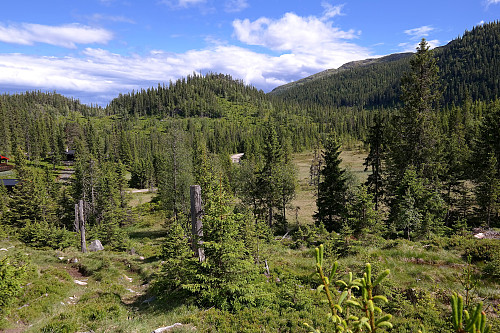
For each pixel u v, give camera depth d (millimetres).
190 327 8828
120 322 10141
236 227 12047
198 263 11625
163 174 38906
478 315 1360
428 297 11297
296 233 27406
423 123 29641
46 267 20094
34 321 11266
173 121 40125
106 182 51938
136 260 24969
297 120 198125
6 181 69750
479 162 33969
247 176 47688
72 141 132250
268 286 12430
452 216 33531
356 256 17031
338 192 32656
